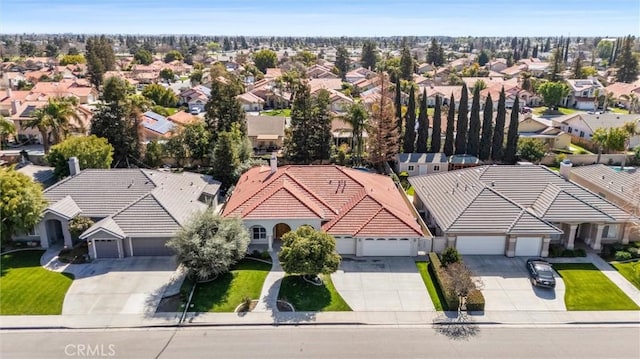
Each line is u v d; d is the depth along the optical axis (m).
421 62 181.62
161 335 23.59
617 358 22.02
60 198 34.44
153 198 32.91
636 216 32.59
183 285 27.47
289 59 172.75
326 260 26.69
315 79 117.06
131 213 31.88
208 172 50.19
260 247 32.62
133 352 22.27
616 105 103.75
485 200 32.97
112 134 49.50
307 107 53.47
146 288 27.64
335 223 31.86
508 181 36.97
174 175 40.28
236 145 47.97
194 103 96.75
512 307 26.16
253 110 95.25
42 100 77.38
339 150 55.06
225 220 29.12
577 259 31.53
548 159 57.00
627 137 57.59
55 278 28.58
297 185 36.19
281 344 22.92
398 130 55.19
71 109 49.94
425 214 39.28
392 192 39.16
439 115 53.72
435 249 32.22
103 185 35.81
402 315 25.41
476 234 31.20
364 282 28.59
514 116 53.34
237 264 30.39
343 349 22.56
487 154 54.53
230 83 56.62
